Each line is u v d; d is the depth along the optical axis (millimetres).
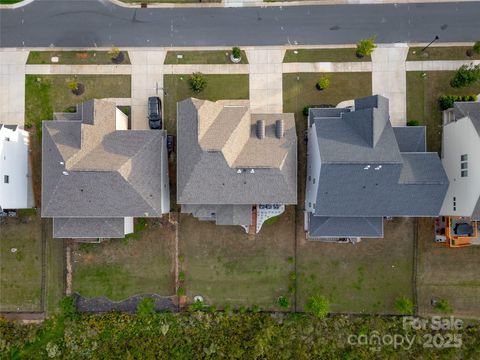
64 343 35781
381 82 35812
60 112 35406
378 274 35750
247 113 32406
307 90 35875
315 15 35906
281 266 35906
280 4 35938
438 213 31281
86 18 36062
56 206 31625
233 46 36031
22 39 36000
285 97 35906
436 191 30797
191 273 36031
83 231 33219
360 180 30250
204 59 36062
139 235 35844
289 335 35531
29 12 36031
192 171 31031
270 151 31719
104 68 35969
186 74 36031
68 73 35938
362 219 32812
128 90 35906
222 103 34344
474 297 35594
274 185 31422
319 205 31344
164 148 33781
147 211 31828
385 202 31125
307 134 35219
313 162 32875
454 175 33219
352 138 30500
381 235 33062
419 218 35688
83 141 31156
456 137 32938
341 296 35875
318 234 33375
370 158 29547
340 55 35969
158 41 36031
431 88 35719
